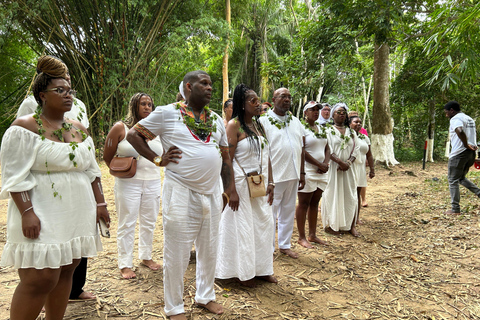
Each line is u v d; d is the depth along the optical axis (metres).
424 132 18.50
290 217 4.15
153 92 13.22
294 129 4.04
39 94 2.07
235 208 3.14
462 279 3.58
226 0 17.14
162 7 12.77
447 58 4.57
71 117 2.77
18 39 13.45
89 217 2.22
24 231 1.92
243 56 22.67
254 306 2.96
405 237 4.97
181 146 2.54
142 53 12.92
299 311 2.91
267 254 3.41
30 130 2.00
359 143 5.37
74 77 13.09
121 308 2.82
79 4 11.91
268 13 21.69
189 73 2.63
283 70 12.28
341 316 2.86
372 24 7.04
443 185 8.93
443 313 2.93
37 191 2.01
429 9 7.15
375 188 9.21
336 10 7.48
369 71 17.22
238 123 3.35
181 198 2.55
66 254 2.05
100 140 12.72
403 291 3.33
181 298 2.72
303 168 4.31
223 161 2.97
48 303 2.27
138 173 3.47
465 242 4.60
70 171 2.14
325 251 4.39
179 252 2.60
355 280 3.56
